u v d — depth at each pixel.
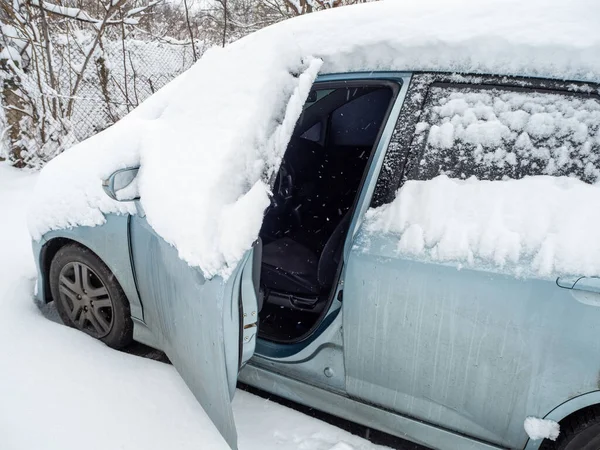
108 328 2.12
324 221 2.60
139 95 7.06
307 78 1.49
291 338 1.96
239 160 1.37
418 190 1.44
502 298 1.25
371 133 2.58
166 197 1.46
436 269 1.33
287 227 2.54
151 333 1.95
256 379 1.87
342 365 1.60
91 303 2.15
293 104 1.45
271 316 2.16
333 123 2.63
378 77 1.56
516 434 1.33
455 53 1.44
